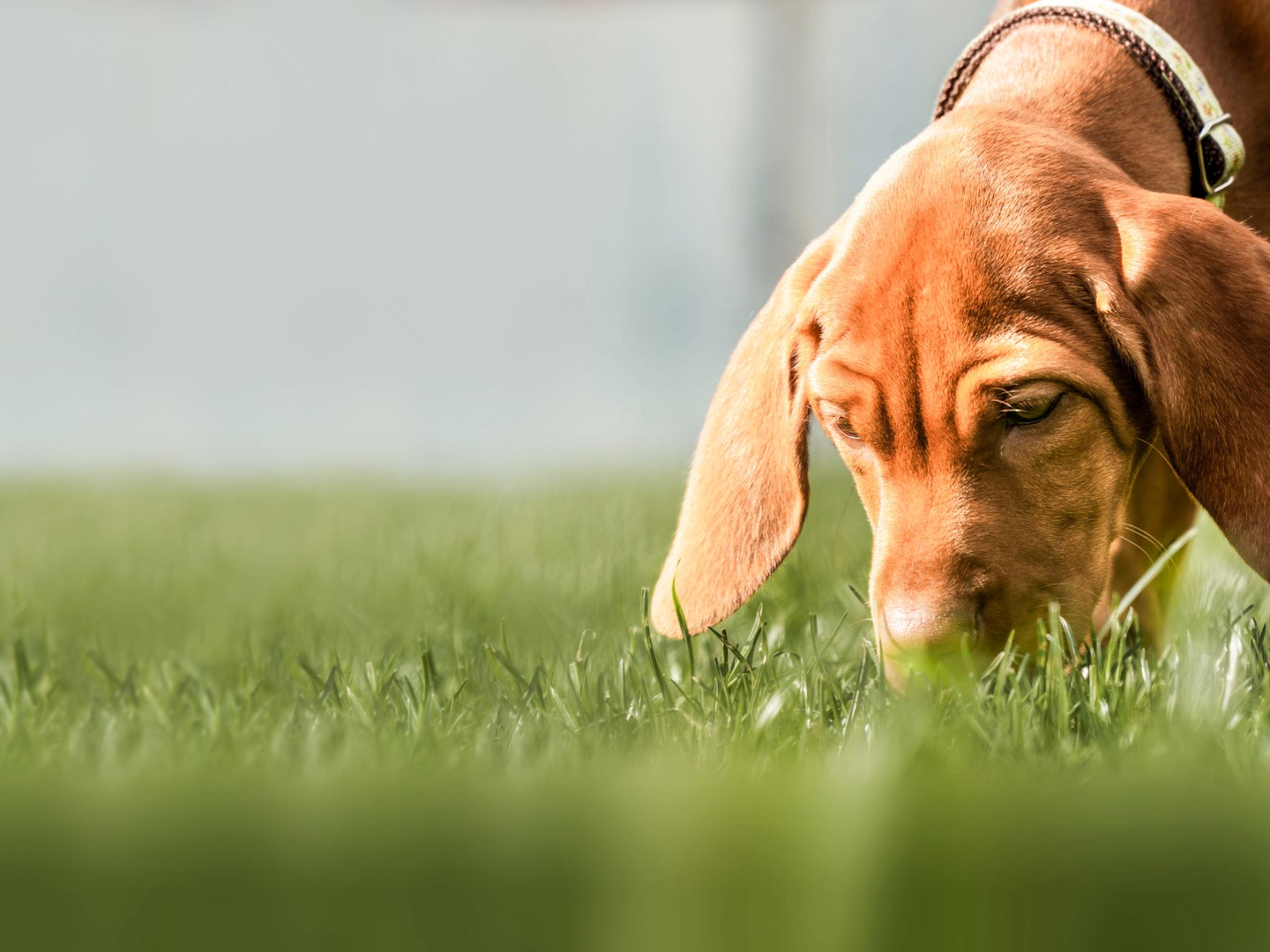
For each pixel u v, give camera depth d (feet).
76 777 14.89
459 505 44.27
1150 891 12.07
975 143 18.28
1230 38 22.07
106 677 22.11
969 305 17.16
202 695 20.12
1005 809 12.94
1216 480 16.74
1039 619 16.96
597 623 24.36
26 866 12.44
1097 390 16.96
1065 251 17.26
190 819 13.01
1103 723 16.21
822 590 25.58
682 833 12.82
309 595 29.60
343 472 65.46
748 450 19.74
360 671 20.94
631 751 16.53
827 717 17.70
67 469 72.23
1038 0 22.17
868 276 17.88
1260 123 22.06
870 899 12.16
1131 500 20.75
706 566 19.81
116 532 42.24
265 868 12.44
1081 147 18.63
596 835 12.80
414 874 12.35
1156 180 19.95
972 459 17.04
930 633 16.39
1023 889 12.14
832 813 12.97
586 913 12.02
